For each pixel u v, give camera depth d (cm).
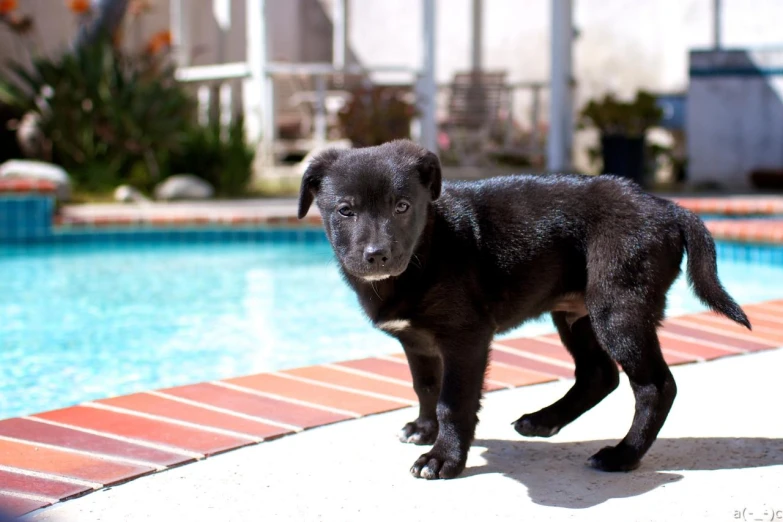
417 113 537
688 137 573
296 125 653
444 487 146
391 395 177
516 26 727
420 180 150
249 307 284
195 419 166
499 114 638
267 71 546
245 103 566
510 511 140
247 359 228
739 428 162
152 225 401
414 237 149
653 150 575
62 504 142
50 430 162
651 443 150
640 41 687
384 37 750
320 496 144
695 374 185
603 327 151
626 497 143
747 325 149
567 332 165
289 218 406
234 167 509
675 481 147
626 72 691
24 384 212
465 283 151
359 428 164
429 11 545
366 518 139
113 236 400
